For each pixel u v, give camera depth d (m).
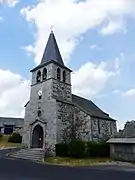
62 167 13.23
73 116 23.89
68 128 22.66
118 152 19.88
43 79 25.56
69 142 20.06
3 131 47.06
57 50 28.52
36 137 23.69
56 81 24.72
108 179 8.81
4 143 29.16
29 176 8.88
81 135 22.66
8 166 12.26
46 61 27.06
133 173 11.05
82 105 27.92
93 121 23.42
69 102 24.77
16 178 8.28
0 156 19.06
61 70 26.34
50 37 29.88
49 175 9.40
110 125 27.08
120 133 22.03
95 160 17.61
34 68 27.00
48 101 23.33
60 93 24.72
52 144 20.83
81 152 18.91
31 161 16.45
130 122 23.00
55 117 21.67
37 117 23.86
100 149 20.22
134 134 19.88
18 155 19.97
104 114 30.64
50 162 16.41
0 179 8.01
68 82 26.88
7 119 50.62
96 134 23.16
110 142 20.59
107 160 18.09
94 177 9.27
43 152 20.42
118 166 14.59
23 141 24.42
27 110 25.81
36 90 25.67
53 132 21.25
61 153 19.61
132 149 18.92
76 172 10.80
